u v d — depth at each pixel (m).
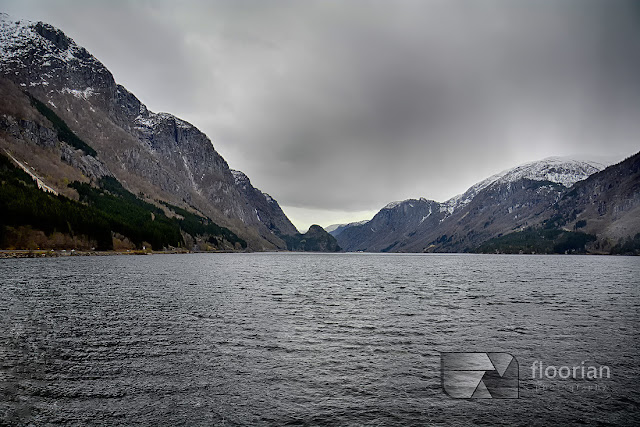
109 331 31.77
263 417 17.48
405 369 23.84
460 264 179.00
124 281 69.31
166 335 30.77
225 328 33.50
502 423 17.44
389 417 17.77
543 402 19.59
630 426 17.27
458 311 43.12
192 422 16.91
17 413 17.39
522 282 79.94
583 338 31.30
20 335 30.12
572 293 60.19
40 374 21.98
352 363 24.80
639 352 27.67
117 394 19.55
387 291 62.66
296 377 22.28
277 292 59.38
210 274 92.19
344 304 47.81
